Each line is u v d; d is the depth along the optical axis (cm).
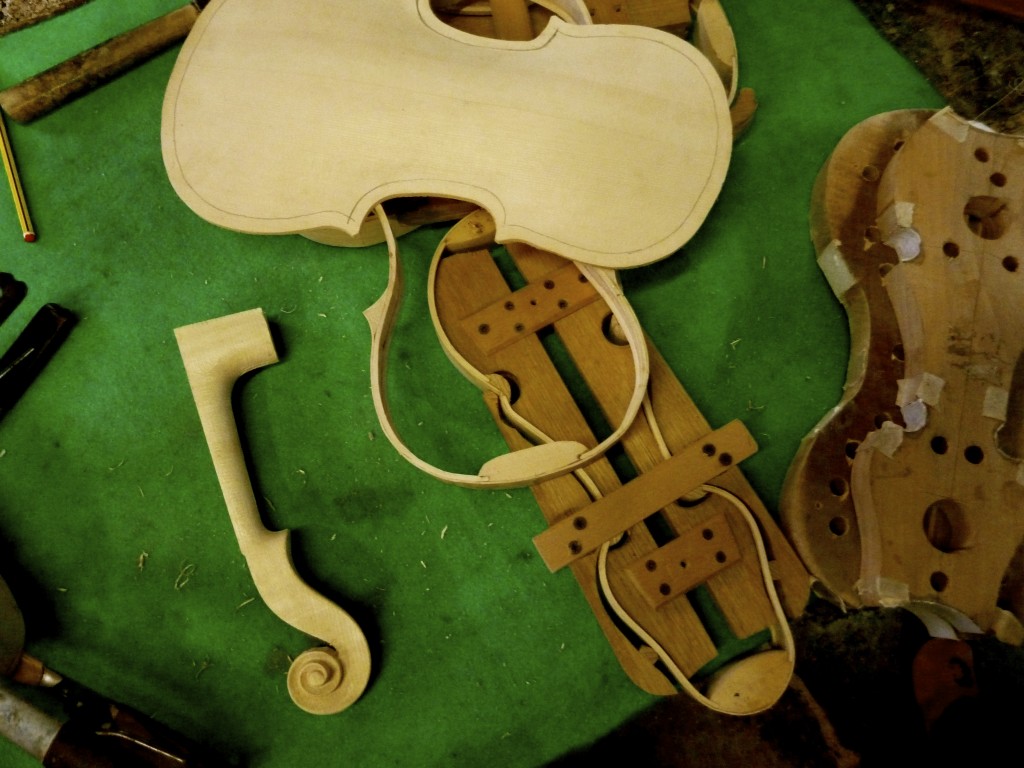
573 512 49
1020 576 47
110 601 51
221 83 49
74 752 46
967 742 48
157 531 52
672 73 49
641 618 48
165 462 53
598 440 52
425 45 49
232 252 56
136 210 56
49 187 57
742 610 48
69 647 51
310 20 50
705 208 48
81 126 57
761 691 46
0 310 54
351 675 48
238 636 51
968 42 58
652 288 55
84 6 59
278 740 49
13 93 56
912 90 58
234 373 52
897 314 51
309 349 54
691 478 49
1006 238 51
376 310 49
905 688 50
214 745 49
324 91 49
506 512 52
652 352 52
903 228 50
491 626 50
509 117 48
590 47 49
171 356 54
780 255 55
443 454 53
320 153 48
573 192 48
